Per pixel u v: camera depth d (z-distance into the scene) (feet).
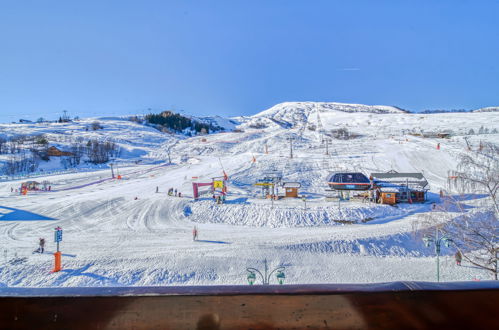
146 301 4.47
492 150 74.38
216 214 126.11
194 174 219.61
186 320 4.42
